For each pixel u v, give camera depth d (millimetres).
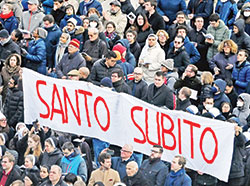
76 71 34625
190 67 34719
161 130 29984
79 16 43094
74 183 28531
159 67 37531
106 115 31062
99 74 35250
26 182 30688
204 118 28953
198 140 29156
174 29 40312
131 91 33594
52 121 32344
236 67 37000
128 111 30578
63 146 30797
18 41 40094
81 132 31766
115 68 33781
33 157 30828
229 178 30641
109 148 32531
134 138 30609
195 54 39094
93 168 32375
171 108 33344
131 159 30453
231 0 42219
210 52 39219
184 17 40219
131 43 38750
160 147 29562
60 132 33125
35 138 32312
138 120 30422
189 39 40031
